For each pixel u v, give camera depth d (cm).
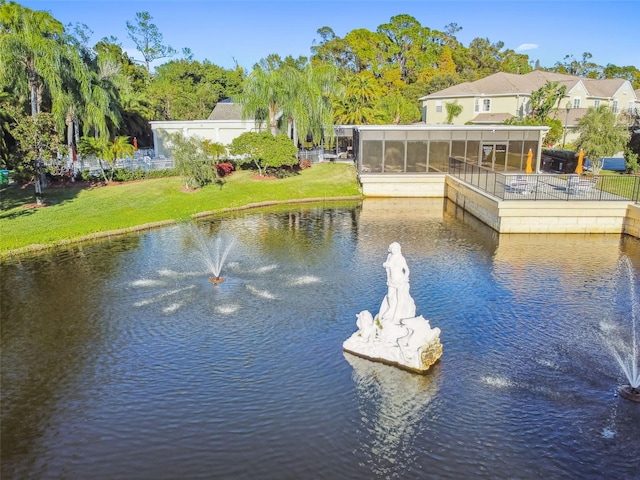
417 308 1644
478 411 1095
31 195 3344
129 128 5659
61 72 3444
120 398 1170
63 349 1411
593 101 6166
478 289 1803
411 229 2750
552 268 2025
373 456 962
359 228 2792
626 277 1914
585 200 2519
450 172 3756
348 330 1495
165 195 3438
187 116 7244
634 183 2612
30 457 982
